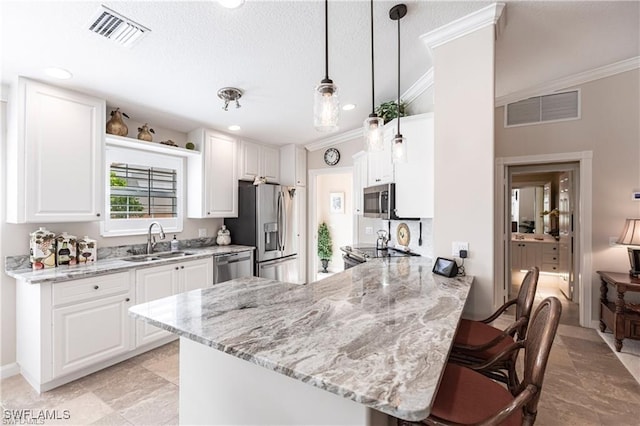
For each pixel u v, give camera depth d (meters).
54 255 2.59
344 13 1.82
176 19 1.78
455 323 1.24
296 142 4.86
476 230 2.02
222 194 4.05
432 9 1.84
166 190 3.70
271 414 1.15
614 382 2.29
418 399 0.74
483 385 1.17
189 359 1.43
